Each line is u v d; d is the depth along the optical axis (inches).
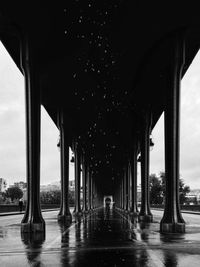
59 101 1659.7
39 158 964.0
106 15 994.1
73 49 1130.0
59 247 613.6
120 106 1812.3
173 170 943.7
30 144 954.1
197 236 797.2
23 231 908.6
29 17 911.7
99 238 760.3
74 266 428.8
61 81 1382.9
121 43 1133.7
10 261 468.1
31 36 947.3
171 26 960.9
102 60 1251.2
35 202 935.7
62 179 1649.9
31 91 955.3
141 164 1706.4
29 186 941.2
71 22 1017.5
